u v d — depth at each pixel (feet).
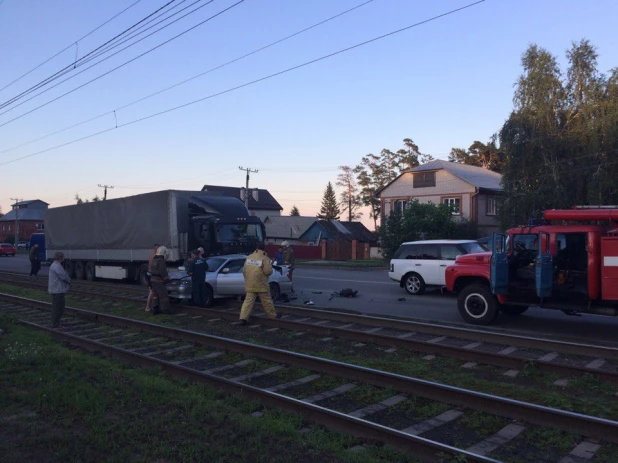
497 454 16.71
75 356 28.17
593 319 41.29
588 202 99.35
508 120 109.29
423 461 16.01
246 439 17.17
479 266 39.09
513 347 30.99
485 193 137.18
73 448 16.52
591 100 102.47
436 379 24.58
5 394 21.56
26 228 319.06
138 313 46.29
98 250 76.89
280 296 54.08
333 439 17.54
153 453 16.12
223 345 31.19
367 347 31.58
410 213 122.93
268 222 200.54
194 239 63.72
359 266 108.27
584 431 17.72
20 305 52.60
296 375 25.59
